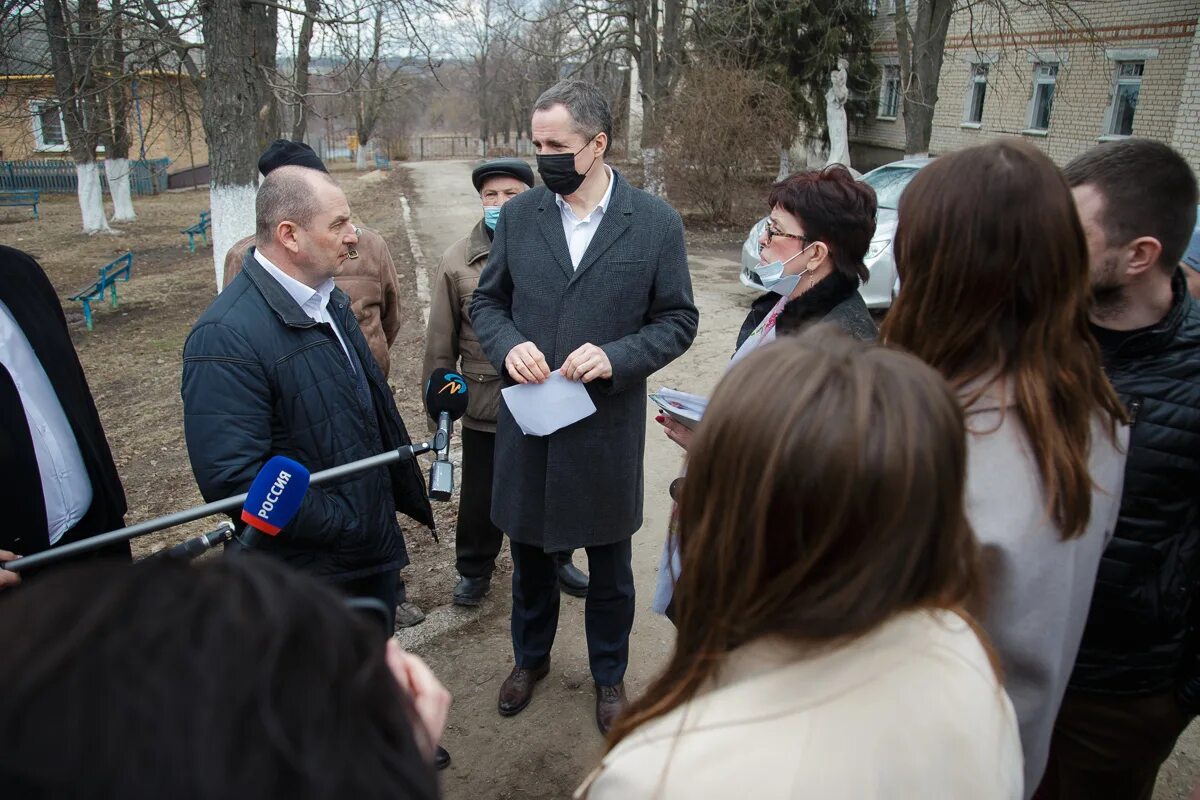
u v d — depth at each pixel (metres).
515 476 2.55
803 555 0.88
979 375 1.25
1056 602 1.20
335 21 8.06
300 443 2.15
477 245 3.18
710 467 0.95
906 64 13.88
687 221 14.37
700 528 0.97
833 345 0.95
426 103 34.47
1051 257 1.19
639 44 16.94
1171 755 2.59
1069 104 16.97
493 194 3.14
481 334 2.52
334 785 0.55
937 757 0.89
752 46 17.45
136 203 23.08
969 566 1.00
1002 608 1.20
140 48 9.05
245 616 0.58
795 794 0.86
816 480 0.86
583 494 2.47
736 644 0.98
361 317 3.47
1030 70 17.77
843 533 0.87
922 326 1.30
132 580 0.59
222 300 2.08
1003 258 1.20
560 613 3.38
